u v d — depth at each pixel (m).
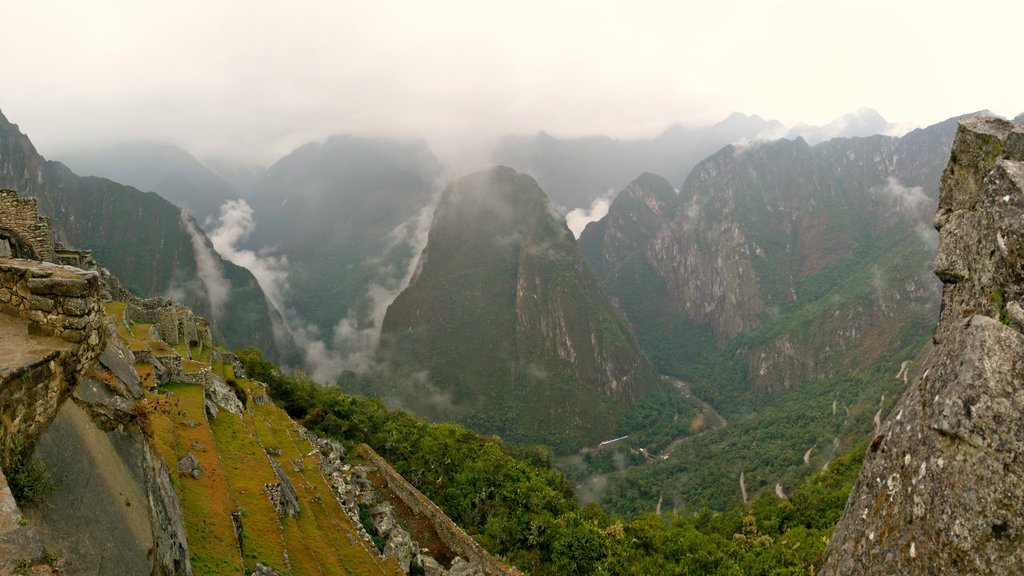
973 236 6.71
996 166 6.29
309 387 52.28
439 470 35.97
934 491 5.23
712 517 58.75
